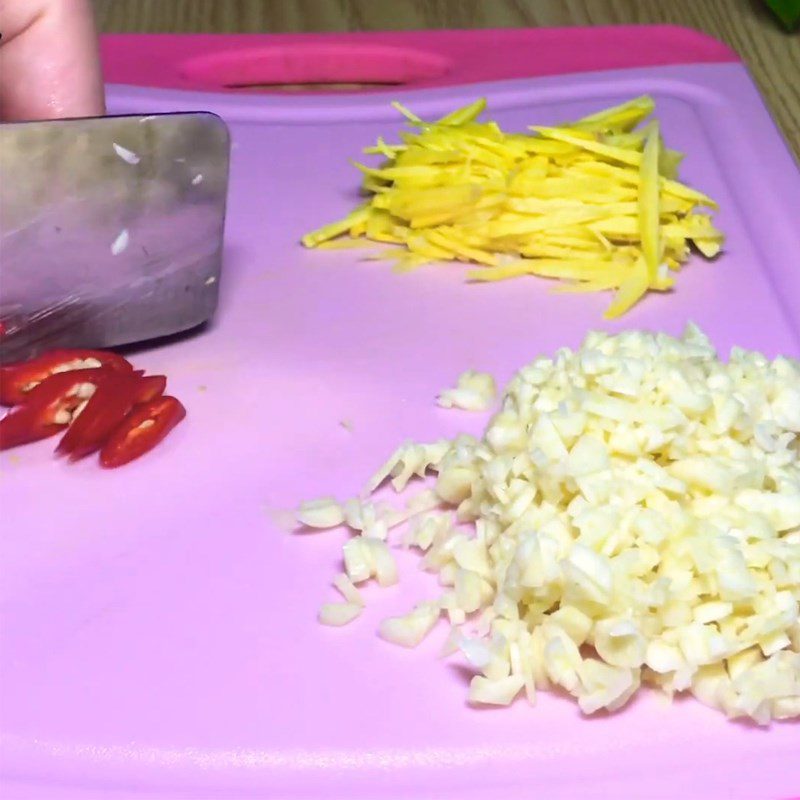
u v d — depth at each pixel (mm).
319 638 429
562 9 707
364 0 715
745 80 630
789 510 420
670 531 413
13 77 509
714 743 406
